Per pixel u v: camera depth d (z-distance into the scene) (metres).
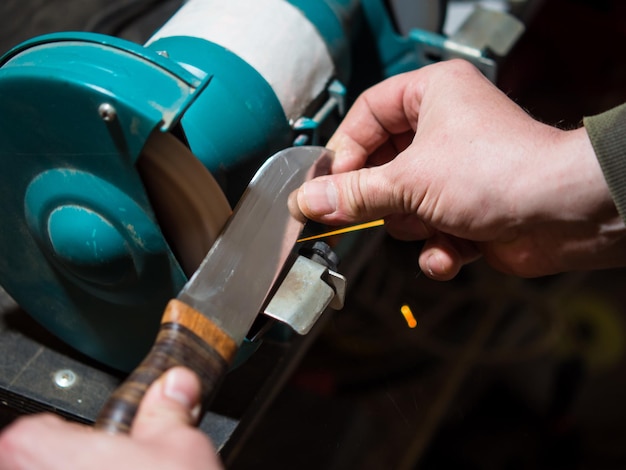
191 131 0.66
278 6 0.77
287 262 0.64
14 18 1.07
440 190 0.67
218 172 0.68
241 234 0.60
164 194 0.57
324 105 0.82
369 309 1.14
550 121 1.49
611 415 1.23
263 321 0.63
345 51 0.83
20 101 0.54
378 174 0.68
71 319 0.72
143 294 0.64
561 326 1.28
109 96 0.51
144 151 0.54
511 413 1.21
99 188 0.57
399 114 0.80
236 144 0.69
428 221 0.71
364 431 0.97
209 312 0.55
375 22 0.90
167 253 0.59
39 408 0.73
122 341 0.71
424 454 1.15
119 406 0.48
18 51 0.61
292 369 0.83
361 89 0.97
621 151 0.60
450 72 0.74
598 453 1.19
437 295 1.24
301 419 0.95
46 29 1.05
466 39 0.92
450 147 0.67
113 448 0.44
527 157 0.64
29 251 0.67
